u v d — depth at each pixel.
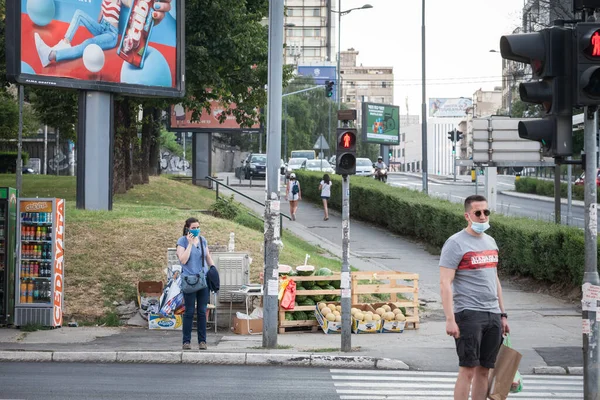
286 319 17.05
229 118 48.03
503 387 8.63
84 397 10.36
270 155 14.75
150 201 33.28
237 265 17.39
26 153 68.62
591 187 9.03
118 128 33.53
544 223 24.91
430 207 31.84
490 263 8.60
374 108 79.88
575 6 8.96
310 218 40.47
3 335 15.60
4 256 16.34
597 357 8.95
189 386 11.29
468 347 8.43
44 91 35.53
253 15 36.53
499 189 68.94
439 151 144.00
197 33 33.06
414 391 11.30
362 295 19.75
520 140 35.56
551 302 21.08
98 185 24.17
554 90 8.80
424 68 45.00
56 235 16.45
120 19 24.34
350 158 14.44
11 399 10.17
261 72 35.56
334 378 12.25
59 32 23.17
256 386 11.42
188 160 95.06
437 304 20.94
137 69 24.75
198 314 14.31
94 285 18.33
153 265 19.30
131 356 13.48
